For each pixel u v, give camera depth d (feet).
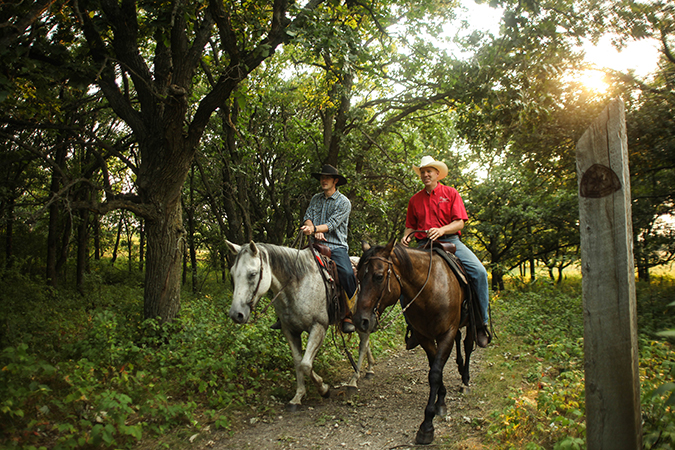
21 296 32.73
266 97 49.98
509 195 60.49
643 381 12.96
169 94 18.19
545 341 23.45
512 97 28.63
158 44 21.94
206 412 13.21
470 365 20.58
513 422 11.71
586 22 27.99
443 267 13.70
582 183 6.95
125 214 60.80
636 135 28.48
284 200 52.44
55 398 12.50
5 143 26.73
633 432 6.55
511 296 46.34
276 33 21.04
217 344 18.35
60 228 51.57
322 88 43.98
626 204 6.60
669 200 32.65
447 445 11.60
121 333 19.40
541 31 26.81
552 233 56.29
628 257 6.57
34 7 15.17
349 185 45.68
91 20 19.71
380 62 37.32
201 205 49.80
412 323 13.58
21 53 16.48
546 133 32.53
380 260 12.26
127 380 13.50
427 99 43.21
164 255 21.18
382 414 14.28
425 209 15.90
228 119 28.76
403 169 47.29
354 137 46.11
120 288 49.80
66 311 29.55
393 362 21.58
